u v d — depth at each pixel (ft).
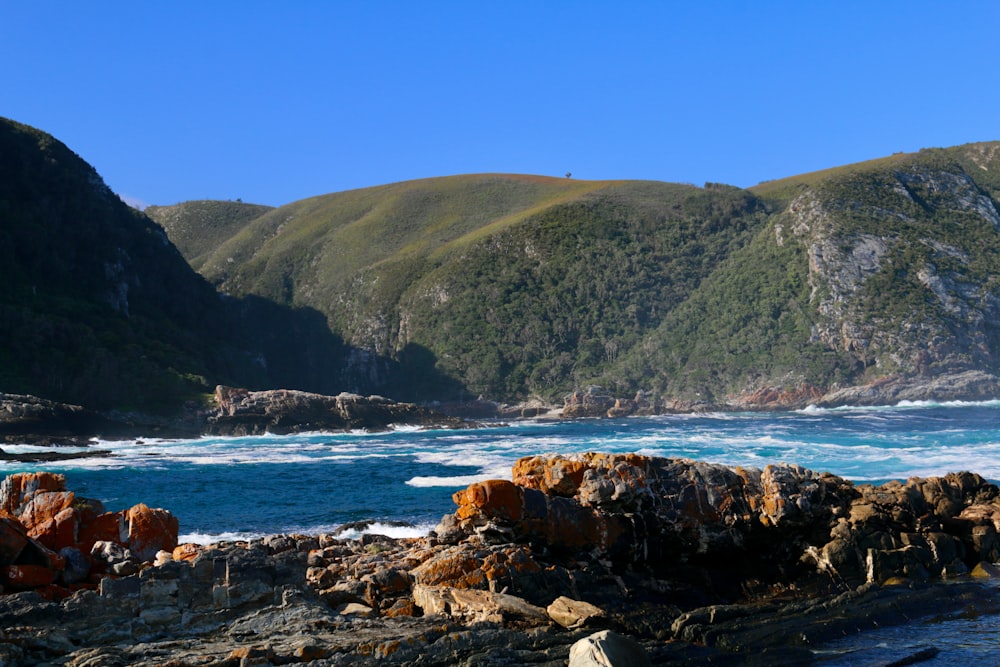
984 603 55.67
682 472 62.03
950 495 69.51
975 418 300.20
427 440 264.72
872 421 290.35
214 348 430.61
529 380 524.52
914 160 625.00
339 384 571.69
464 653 42.52
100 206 444.55
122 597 43.55
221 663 38.86
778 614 52.90
